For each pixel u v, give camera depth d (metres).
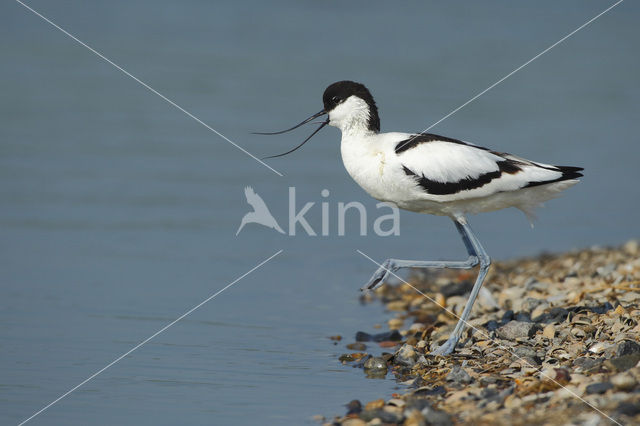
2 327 9.66
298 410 7.27
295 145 20.03
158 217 15.37
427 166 8.75
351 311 11.20
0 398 7.46
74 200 15.91
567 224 16.53
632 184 18.81
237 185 17.17
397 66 26.88
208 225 15.10
